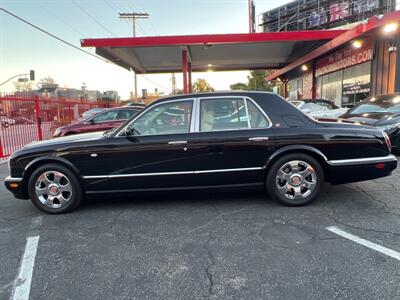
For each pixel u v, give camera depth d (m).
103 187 4.82
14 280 3.11
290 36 15.10
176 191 4.84
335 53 18.11
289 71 25.78
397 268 3.10
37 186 4.84
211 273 3.12
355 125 4.91
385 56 13.60
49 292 2.90
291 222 4.25
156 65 22.30
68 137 5.17
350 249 3.48
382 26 11.91
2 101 10.88
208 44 15.53
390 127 7.66
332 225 4.11
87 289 2.93
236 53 19.38
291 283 2.91
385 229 3.95
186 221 4.42
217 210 4.79
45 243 3.89
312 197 4.79
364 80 15.28
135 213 4.79
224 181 4.80
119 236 4.02
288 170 4.78
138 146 4.70
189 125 4.77
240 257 3.40
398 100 8.77
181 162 4.72
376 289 2.79
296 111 4.84
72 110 17.19
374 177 4.82
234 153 4.70
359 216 4.38
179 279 3.04
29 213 4.98
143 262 3.37
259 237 3.85
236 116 4.80
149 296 2.80
